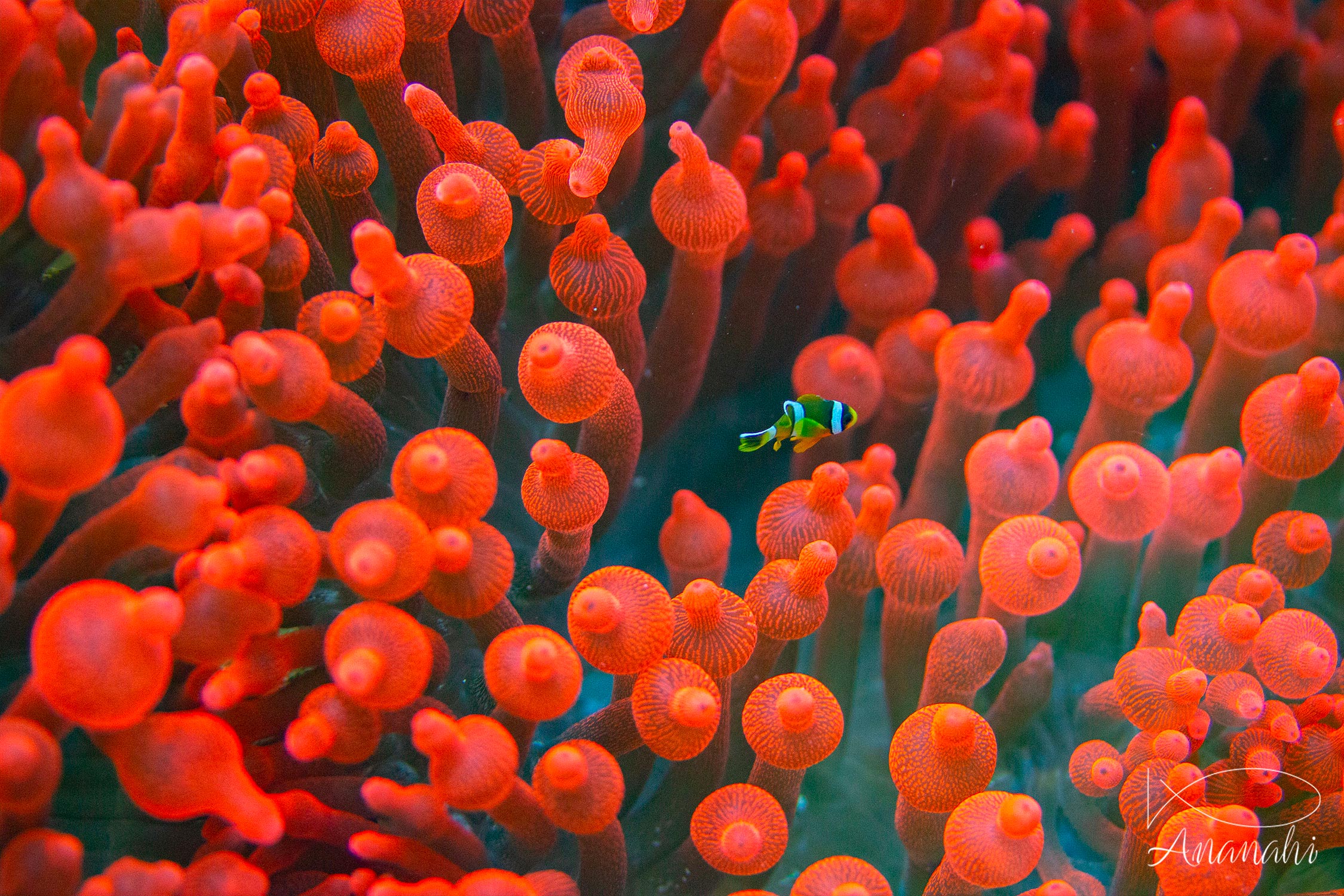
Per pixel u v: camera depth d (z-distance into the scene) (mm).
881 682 419
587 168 368
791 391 461
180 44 367
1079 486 379
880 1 462
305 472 350
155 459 354
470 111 458
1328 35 510
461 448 334
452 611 337
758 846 334
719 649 347
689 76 468
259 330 358
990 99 455
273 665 333
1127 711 367
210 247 326
